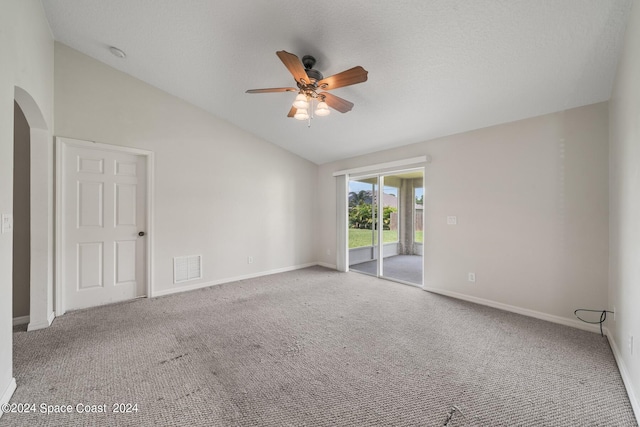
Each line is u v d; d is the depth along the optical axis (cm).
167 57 293
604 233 246
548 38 195
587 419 149
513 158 301
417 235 648
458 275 350
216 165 406
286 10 209
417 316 291
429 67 243
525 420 147
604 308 246
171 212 364
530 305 290
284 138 455
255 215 455
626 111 184
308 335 247
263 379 182
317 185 559
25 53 198
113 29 262
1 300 155
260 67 287
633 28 161
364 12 199
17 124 268
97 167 314
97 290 317
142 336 242
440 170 367
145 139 341
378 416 150
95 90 306
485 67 232
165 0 221
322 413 152
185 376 185
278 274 477
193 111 382
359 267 534
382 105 314
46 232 260
